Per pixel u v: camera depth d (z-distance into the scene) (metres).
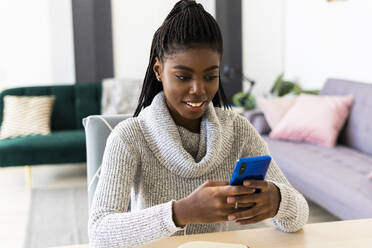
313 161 2.62
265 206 0.88
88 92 3.97
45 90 3.92
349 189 2.18
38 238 2.51
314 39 3.91
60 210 2.94
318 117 3.01
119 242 0.88
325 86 3.45
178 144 1.03
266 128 3.34
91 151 1.33
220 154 1.09
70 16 4.10
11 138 3.59
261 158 0.81
